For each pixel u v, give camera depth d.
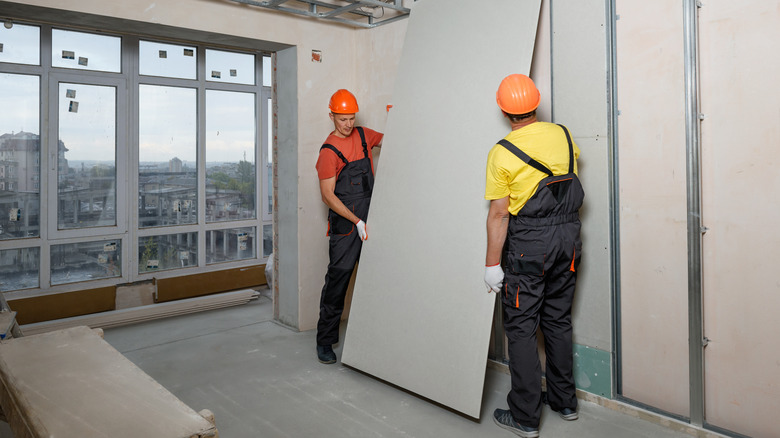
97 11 2.86
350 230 3.16
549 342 2.44
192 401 2.73
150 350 3.51
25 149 4.08
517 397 2.31
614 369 2.51
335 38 3.87
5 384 1.51
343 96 3.12
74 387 1.44
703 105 2.15
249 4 3.33
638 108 2.34
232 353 3.43
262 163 5.34
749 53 2.02
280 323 4.09
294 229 3.85
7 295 3.99
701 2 2.13
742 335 2.12
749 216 2.06
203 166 4.96
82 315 4.11
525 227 2.22
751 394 2.11
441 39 2.96
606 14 2.39
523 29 2.56
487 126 2.60
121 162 4.48
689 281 2.21
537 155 2.17
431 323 2.68
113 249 4.52
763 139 2.01
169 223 4.82
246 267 5.01
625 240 2.44
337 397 2.75
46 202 4.14
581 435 2.30
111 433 1.20
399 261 2.89
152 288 4.63
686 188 2.21
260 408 2.64
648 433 2.30
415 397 2.73
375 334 2.96
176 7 3.13
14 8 2.76
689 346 2.22
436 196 2.77
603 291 2.51
